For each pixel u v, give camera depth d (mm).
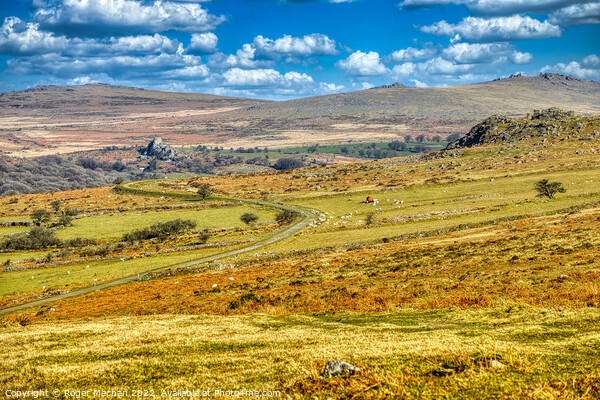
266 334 24969
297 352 19344
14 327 33406
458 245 67500
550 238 59125
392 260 63938
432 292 37750
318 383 14375
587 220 72000
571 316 23062
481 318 26031
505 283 36875
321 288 49000
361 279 52812
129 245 118250
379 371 15023
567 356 15383
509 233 72812
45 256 109500
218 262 91562
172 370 17984
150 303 53938
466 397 12320
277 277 63125
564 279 34062
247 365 17953
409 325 26359
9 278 91062
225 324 29641
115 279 84625
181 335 25594
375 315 31422
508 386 12836
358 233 106438
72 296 73375
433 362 15820
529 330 20766
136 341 24344
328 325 28609
